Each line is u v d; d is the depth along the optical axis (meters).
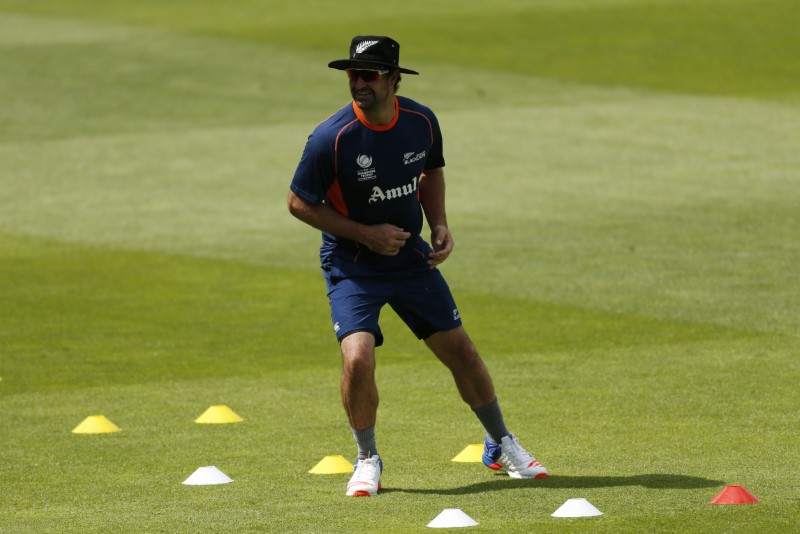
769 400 33.12
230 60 127.12
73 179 82.06
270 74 121.00
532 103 106.00
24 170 85.38
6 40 138.75
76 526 23.41
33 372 38.78
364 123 25.47
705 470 26.50
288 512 24.03
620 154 85.00
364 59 24.88
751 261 53.78
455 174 79.81
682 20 138.25
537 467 26.34
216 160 87.56
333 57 127.94
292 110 106.56
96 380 37.66
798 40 128.12
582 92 110.25
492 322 44.56
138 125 101.69
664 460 27.52
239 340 43.09
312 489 25.95
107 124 102.25
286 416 33.00
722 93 108.56
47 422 32.69
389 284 26.12
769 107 102.06
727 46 126.75
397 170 25.73
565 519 22.98
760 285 49.12
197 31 142.38
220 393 35.78
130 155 90.06
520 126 96.56
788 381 35.19
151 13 154.12
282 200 74.31
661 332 42.19
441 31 137.88
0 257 59.75
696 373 36.44
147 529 23.05
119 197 76.00
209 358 40.47
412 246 26.34
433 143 26.41
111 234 65.25
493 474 26.95
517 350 40.22
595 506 23.83
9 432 31.67
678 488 25.06
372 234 25.53
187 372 38.56
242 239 63.47
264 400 34.88
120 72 122.62
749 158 82.38
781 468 26.48
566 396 34.25
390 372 38.03
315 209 25.80
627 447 28.83
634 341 41.00
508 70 120.12
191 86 116.62
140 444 30.30
